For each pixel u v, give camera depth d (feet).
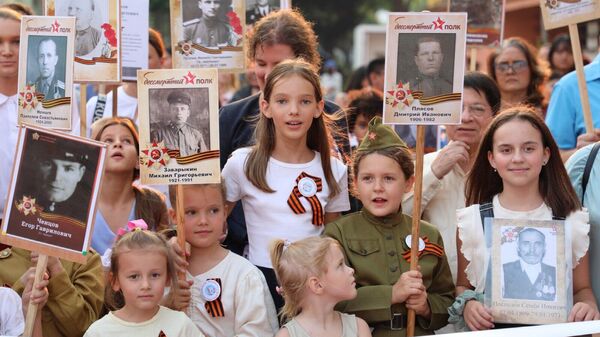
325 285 25.34
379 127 28.32
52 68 27.40
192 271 27.48
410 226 28.53
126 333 24.68
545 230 26.50
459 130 32.78
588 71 36.09
